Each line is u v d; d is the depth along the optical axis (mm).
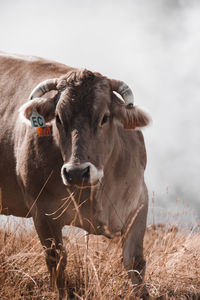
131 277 10766
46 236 10781
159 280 11516
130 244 11242
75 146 9516
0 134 11844
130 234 11312
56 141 10406
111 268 10641
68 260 11102
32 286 10602
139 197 11555
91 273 10289
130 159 11141
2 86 12453
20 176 11164
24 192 11305
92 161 9617
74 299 10047
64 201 10602
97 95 9953
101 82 10266
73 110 9781
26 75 12258
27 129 11062
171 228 14695
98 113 9797
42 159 10570
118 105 10406
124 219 11352
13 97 12078
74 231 11609
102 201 10781
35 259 11055
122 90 10531
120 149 10859
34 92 10602
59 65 12398
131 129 10602
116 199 11086
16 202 12094
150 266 11891
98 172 9703
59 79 10500
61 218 10766
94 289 9859
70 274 10992
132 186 11250
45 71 12117
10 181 11758
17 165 11234
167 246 13375
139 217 11539
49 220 10719
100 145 9859
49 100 10352
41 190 10602
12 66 12758
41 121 10312
